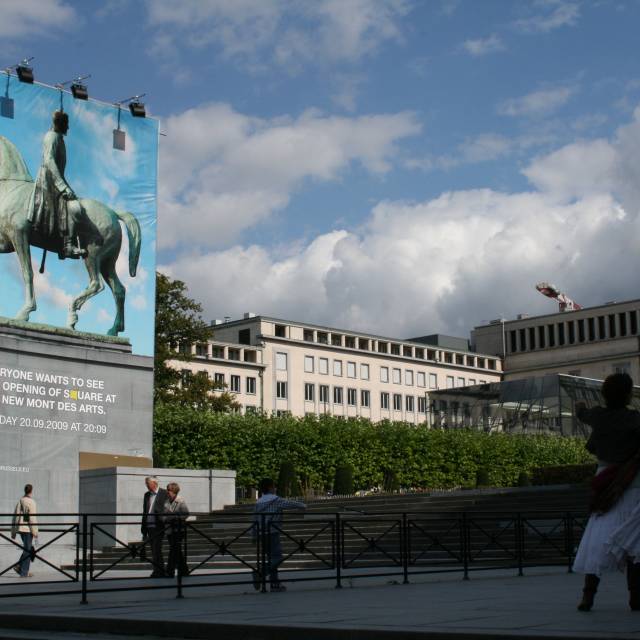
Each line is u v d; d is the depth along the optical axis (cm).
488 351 14562
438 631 877
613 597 1282
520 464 6881
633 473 978
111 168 4272
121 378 4178
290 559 2744
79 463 3991
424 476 6444
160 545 2238
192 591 1802
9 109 4006
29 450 3856
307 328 12812
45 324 3978
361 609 1198
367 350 13325
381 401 13300
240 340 12500
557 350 13500
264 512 1814
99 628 1198
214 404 6519
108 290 4194
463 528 2006
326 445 6056
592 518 1005
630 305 13175
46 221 4041
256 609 1272
